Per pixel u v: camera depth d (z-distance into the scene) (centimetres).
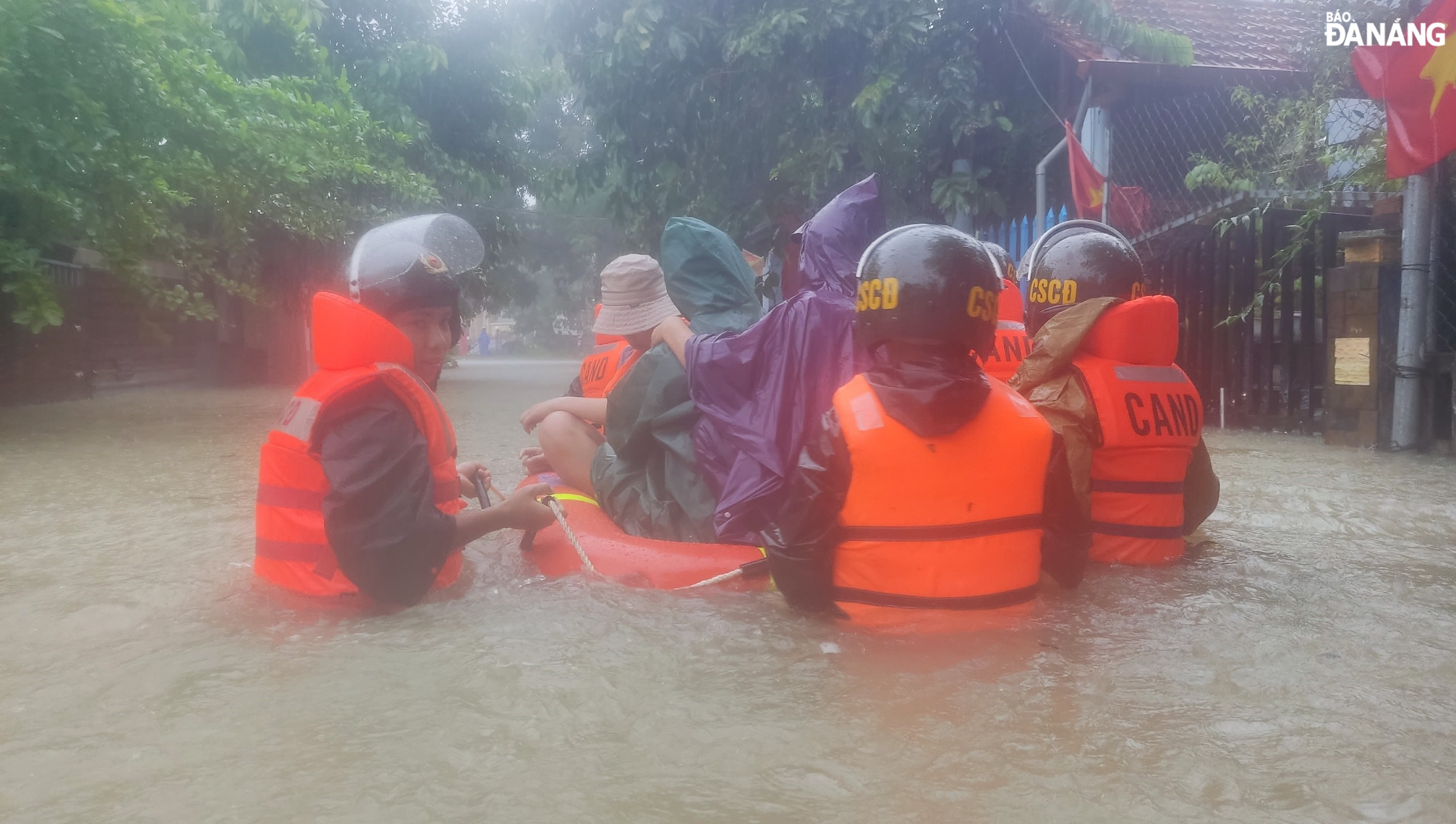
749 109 1241
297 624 255
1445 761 176
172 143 980
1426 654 234
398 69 1820
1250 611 271
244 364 1922
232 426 933
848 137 1187
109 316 1494
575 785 167
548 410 418
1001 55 1235
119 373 1518
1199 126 1116
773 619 260
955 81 1152
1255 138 930
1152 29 1060
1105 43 1066
